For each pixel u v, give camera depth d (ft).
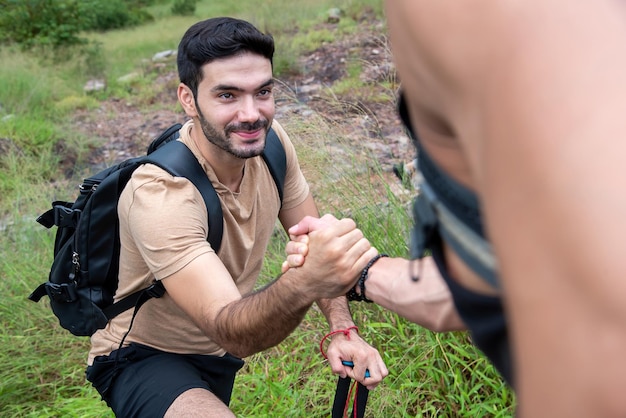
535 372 1.37
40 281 13.43
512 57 1.43
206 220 6.72
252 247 7.39
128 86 29.27
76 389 11.43
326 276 5.09
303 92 23.03
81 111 26.63
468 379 9.36
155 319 7.25
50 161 21.49
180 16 46.34
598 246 1.24
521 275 1.37
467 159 1.71
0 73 28.68
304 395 9.56
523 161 1.36
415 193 10.88
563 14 1.41
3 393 11.22
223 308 6.15
